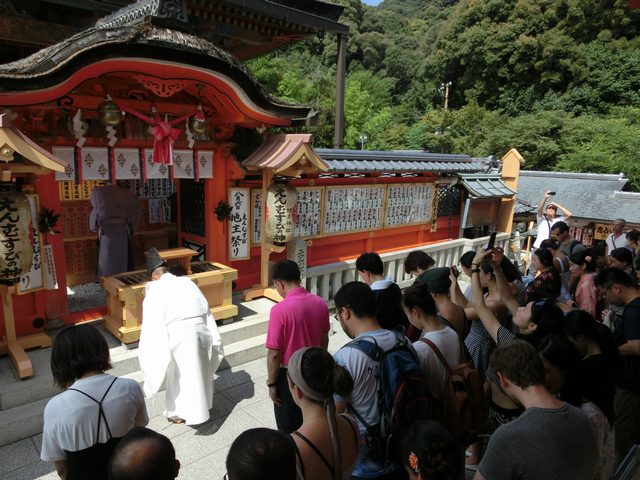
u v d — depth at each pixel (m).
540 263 5.00
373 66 51.88
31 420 3.98
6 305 4.48
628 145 26.23
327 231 8.12
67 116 4.86
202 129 5.66
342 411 2.50
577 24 35.22
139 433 1.78
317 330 3.53
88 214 7.73
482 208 11.41
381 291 3.51
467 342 3.89
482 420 2.80
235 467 1.55
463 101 41.72
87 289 7.34
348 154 8.20
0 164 3.85
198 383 4.12
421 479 1.86
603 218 15.32
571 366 2.55
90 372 2.40
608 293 3.90
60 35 8.12
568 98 33.88
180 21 4.82
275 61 31.83
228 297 5.82
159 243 8.75
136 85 5.21
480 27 38.47
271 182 6.39
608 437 2.50
